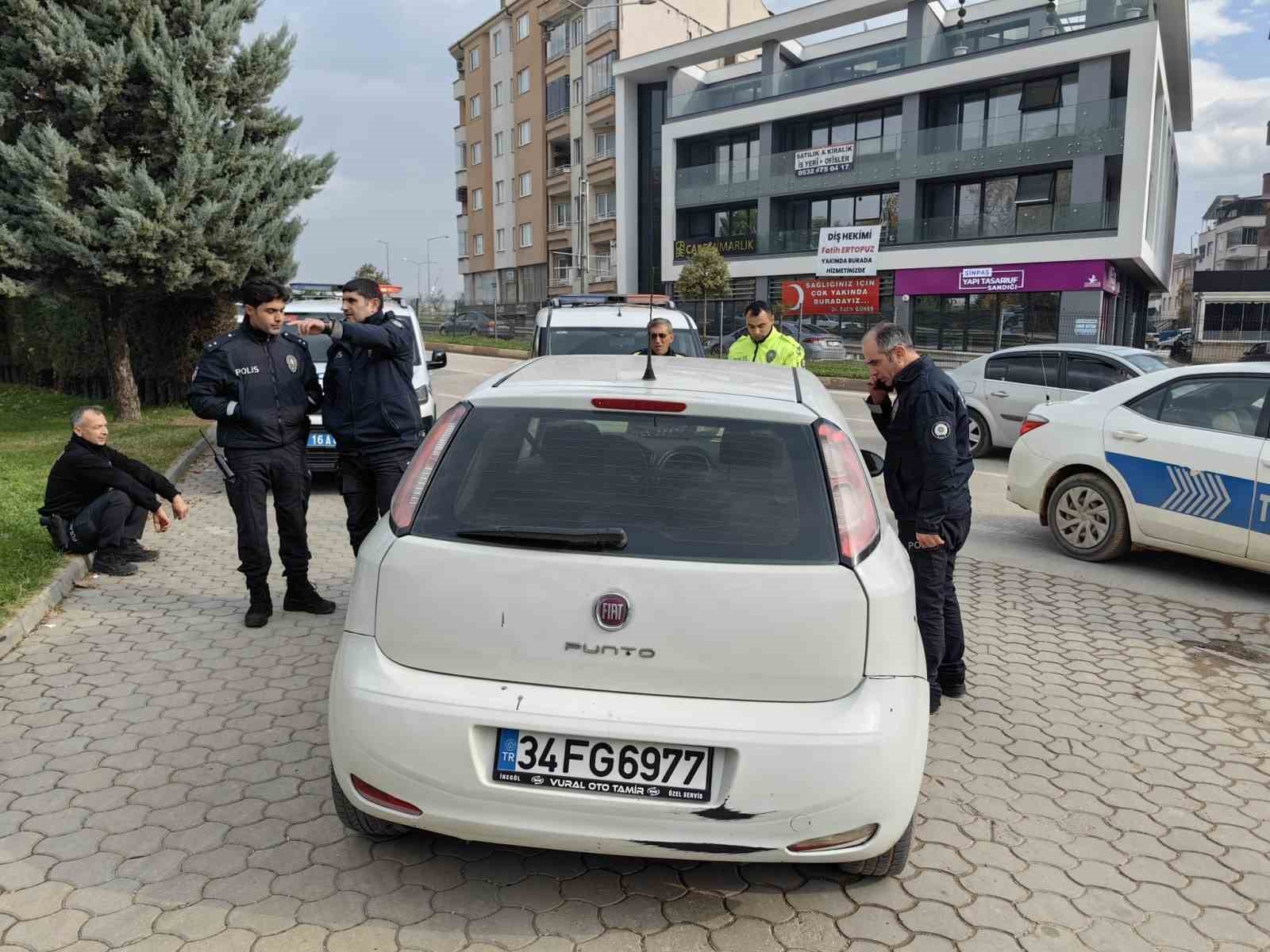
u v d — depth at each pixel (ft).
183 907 9.02
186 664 15.29
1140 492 21.48
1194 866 10.20
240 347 16.53
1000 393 37.88
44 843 10.04
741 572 8.02
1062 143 93.04
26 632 16.48
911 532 13.34
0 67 38.45
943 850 10.39
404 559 8.45
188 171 39.75
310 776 11.65
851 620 8.02
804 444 8.86
